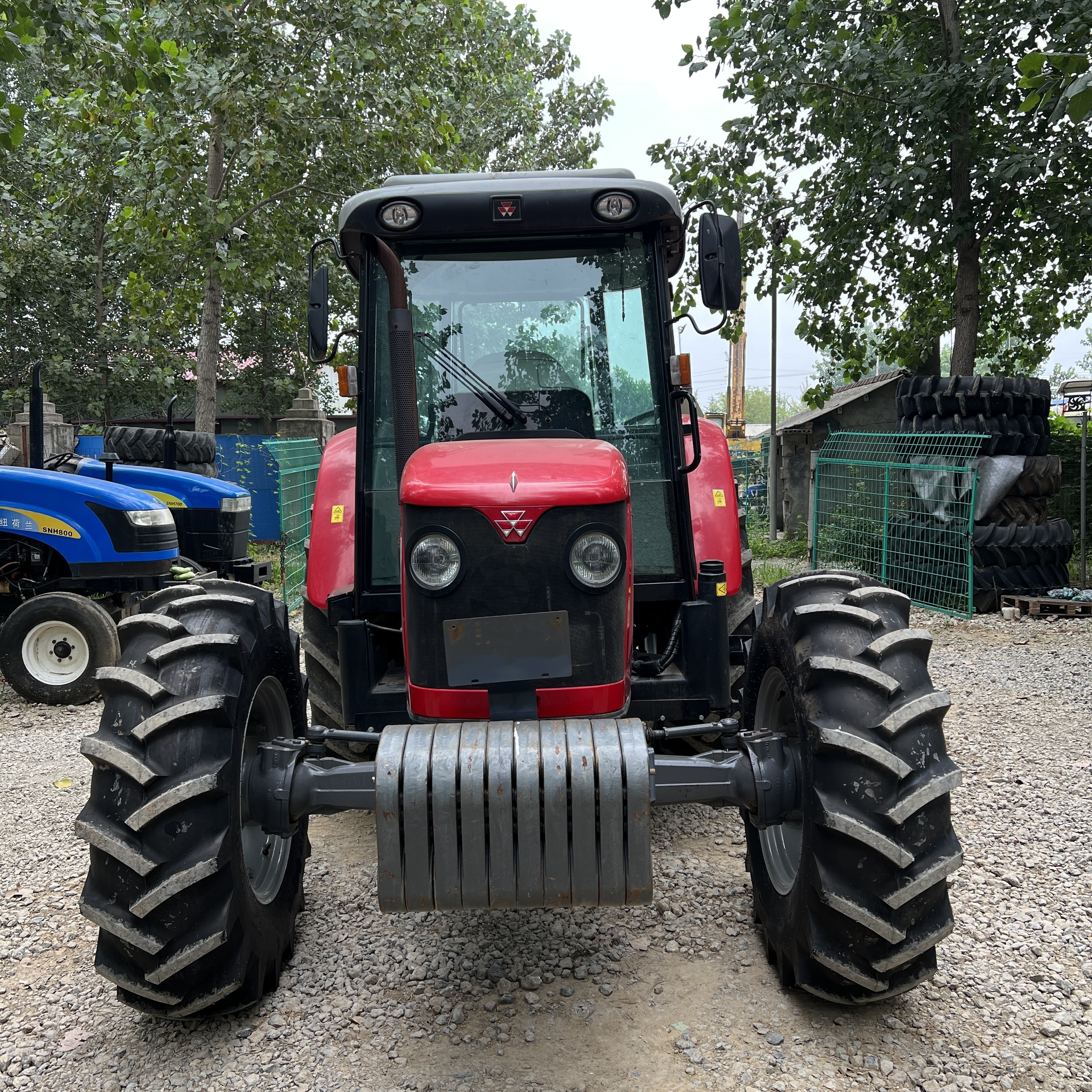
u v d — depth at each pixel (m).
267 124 12.52
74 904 3.52
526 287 3.24
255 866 2.90
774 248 11.77
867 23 10.38
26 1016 2.79
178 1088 2.40
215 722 2.46
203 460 9.34
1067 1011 2.66
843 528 11.80
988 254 11.35
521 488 2.51
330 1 12.38
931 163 9.48
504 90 23.50
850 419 15.91
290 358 23.73
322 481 4.01
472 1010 2.70
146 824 2.32
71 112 13.11
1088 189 9.81
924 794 2.32
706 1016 2.63
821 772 2.43
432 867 2.31
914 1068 2.40
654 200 3.11
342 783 2.57
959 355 10.77
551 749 2.31
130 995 2.51
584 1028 2.59
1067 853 3.71
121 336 20.91
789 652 2.70
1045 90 4.84
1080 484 11.99
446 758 2.31
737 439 27.88
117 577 6.52
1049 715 5.58
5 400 20.84
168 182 11.96
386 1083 2.39
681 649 3.20
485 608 2.52
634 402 3.25
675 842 3.91
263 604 2.92
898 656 2.51
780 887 2.81
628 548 2.63
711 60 10.69
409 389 3.15
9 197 19.44
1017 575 8.96
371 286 3.23
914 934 2.38
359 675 3.08
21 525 6.46
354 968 2.94
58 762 5.23
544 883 2.31
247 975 2.57
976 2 10.65
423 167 13.22
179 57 11.58
